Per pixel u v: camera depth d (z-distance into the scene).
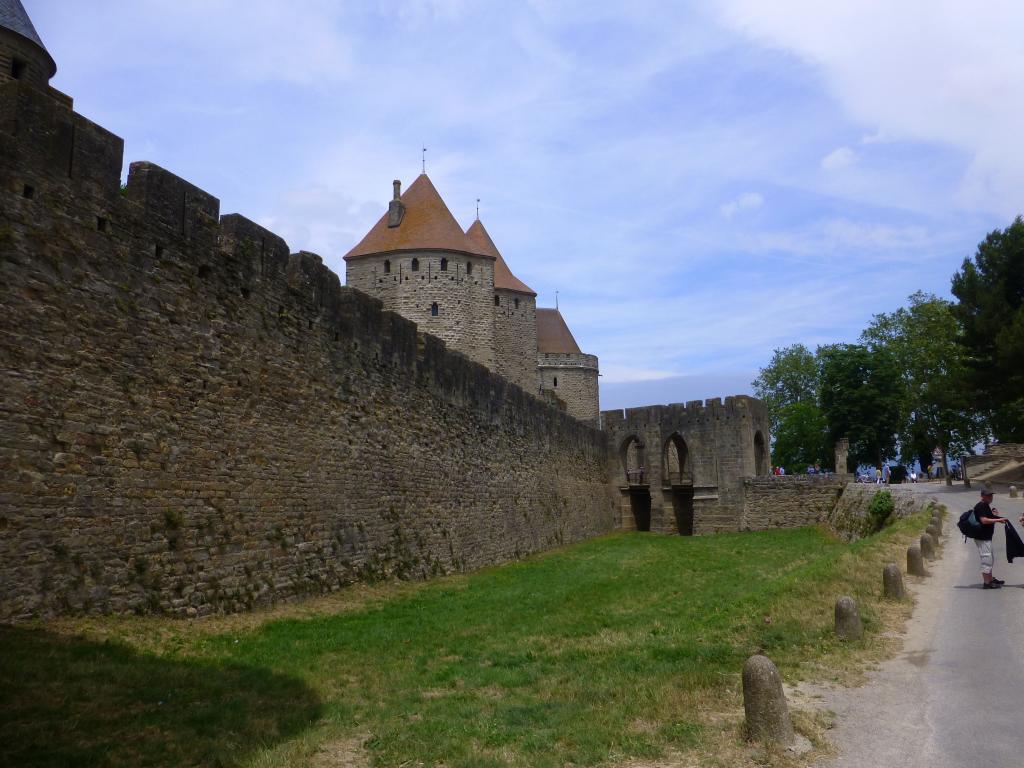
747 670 7.61
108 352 12.18
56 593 10.87
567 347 73.12
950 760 6.84
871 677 9.67
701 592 20.17
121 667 9.81
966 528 15.59
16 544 10.35
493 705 9.42
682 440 60.03
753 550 35.50
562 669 11.31
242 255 16.00
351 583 19.27
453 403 27.78
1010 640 11.01
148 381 13.00
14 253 10.69
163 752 7.43
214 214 15.18
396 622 15.72
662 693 9.10
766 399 91.38
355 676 11.30
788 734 7.38
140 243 13.08
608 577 24.84
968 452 69.06
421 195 55.91
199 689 9.71
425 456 24.89
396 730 8.43
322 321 19.14
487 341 54.41
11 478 10.36
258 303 16.45
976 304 45.53
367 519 20.69
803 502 50.22
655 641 12.57
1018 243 44.56
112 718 8.25
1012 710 8.09
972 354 46.31
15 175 10.82
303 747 7.82
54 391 11.12
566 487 43.69
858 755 7.07
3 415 10.33
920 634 11.84
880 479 62.12
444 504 26.12
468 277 54.00
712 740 7.51
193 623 13.09
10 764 6.77
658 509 55.41
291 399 17.45
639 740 7.60
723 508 52.81
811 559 26.55
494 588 21.98
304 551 17.41
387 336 22.81
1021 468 53.88
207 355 14.59
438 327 52.56
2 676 8.68
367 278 53.91
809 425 80.94
